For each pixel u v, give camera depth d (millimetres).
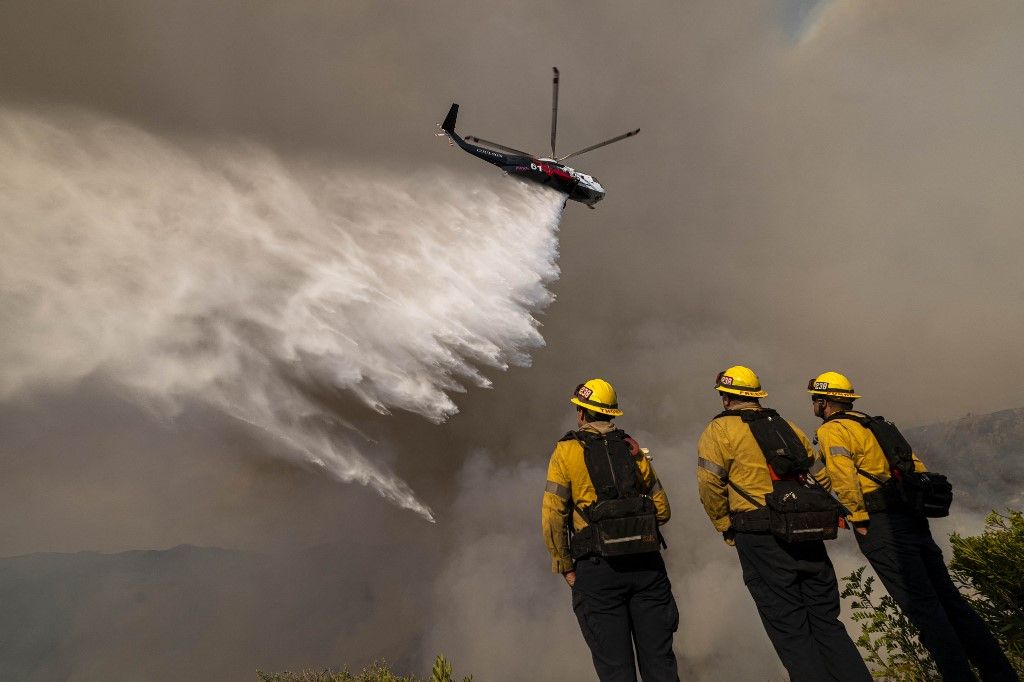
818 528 3373
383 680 5375
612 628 3295
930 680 4141
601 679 3264
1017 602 4496
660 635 3316
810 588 3488
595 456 3420
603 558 3309
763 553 3510
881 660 4402
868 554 4047
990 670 3760
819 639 3445
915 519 3943
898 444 4008
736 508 3656
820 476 3977
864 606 4508
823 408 4344
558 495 3420
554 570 3502
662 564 3406
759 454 3607
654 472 3545
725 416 3766
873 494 4004
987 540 4613
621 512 3238
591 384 3701
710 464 3695
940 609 3750
